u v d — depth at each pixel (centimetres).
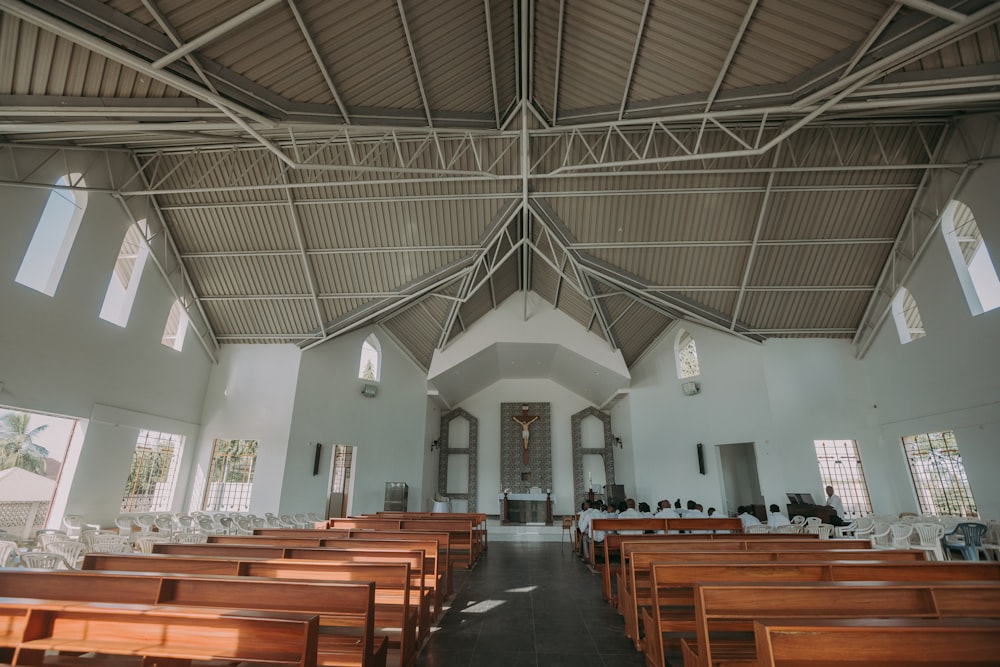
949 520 966
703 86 791
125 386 1025
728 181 1053
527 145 971
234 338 1348
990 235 857
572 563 980
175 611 269
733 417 1338
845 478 1217
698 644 314
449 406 1953
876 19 606
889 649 217
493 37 824
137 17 531
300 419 1300
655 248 1203
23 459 2173
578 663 451
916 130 945
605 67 834
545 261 1373
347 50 711
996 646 219
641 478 1528
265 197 1104
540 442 1956
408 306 1427
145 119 679
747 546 559
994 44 618
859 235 1114
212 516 1070
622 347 1552
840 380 1269
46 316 830
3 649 291
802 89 724
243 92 678
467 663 450
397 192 1134
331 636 372
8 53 544
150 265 1102
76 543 673
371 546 597
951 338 989
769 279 1216
